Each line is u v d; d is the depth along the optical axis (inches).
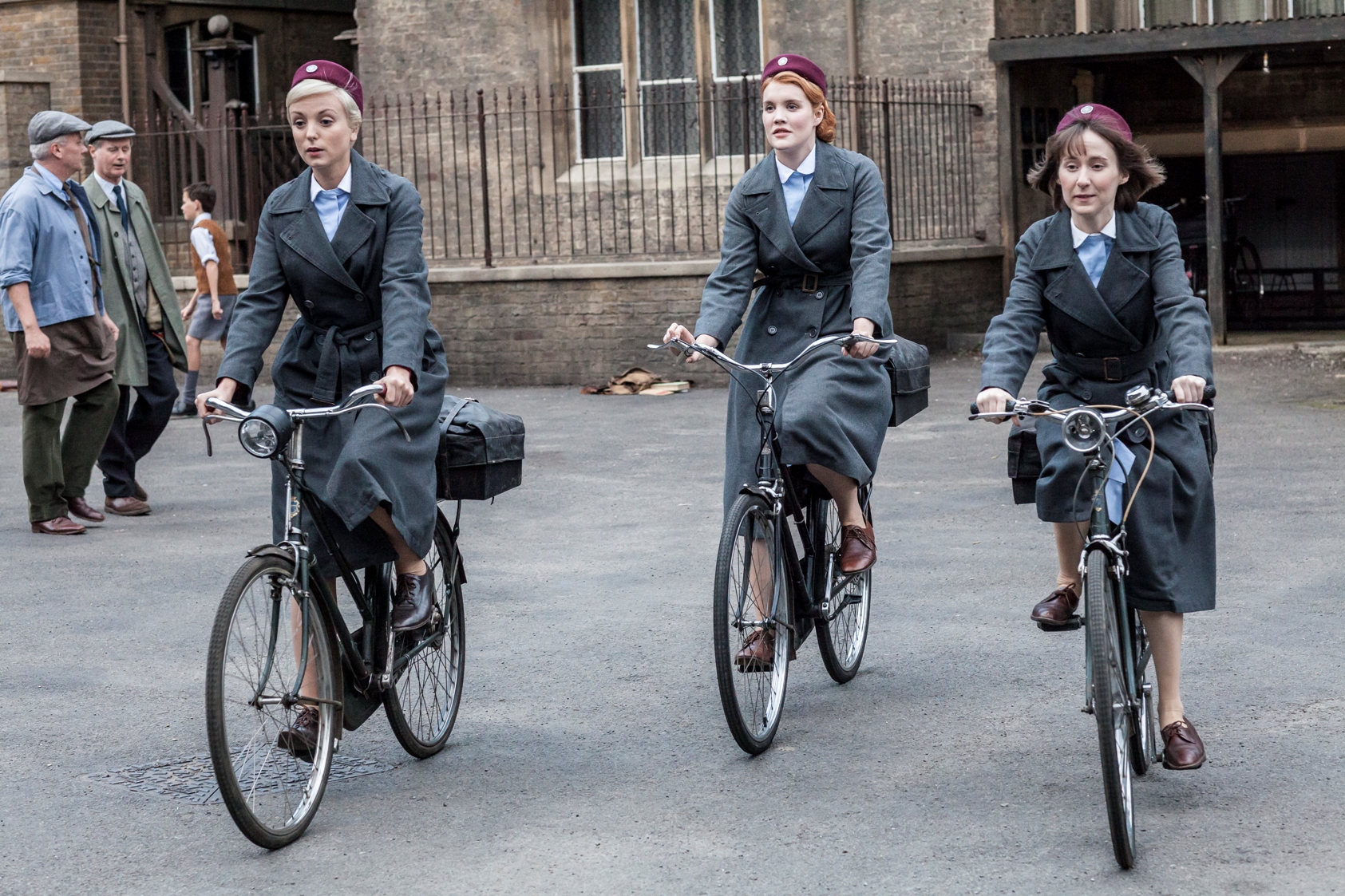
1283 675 207.9
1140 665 168.2
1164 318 164.7
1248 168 759.7
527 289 608.7
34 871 155.0
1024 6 678.5
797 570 194.7
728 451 203.3
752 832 160.6
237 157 693.9
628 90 709.3
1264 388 509.0
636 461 410.3
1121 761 151.0
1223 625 233.1
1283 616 236.8
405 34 741.3
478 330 618.2
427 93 740.7
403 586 177.5
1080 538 184.2
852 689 211.2
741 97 691.4
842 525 204.5
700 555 297.0
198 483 394.9
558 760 185.5
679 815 166.2
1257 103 733.3
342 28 915.4
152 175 718.5
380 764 186.4
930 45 671.8
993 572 274.5
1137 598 164.1
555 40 716.7
